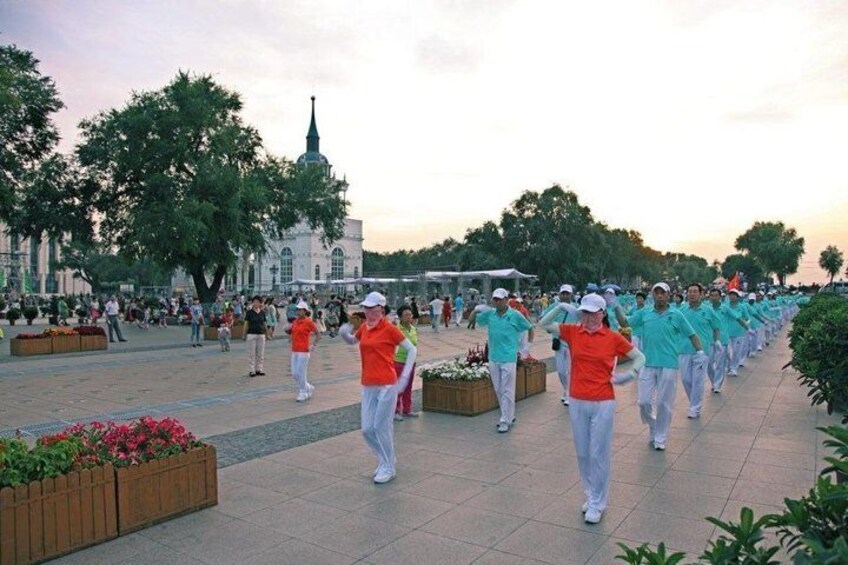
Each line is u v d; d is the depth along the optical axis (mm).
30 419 9180
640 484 5922
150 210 28891
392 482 6035
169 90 30578
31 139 26750
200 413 9469
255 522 5023
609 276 71562
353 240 116312
